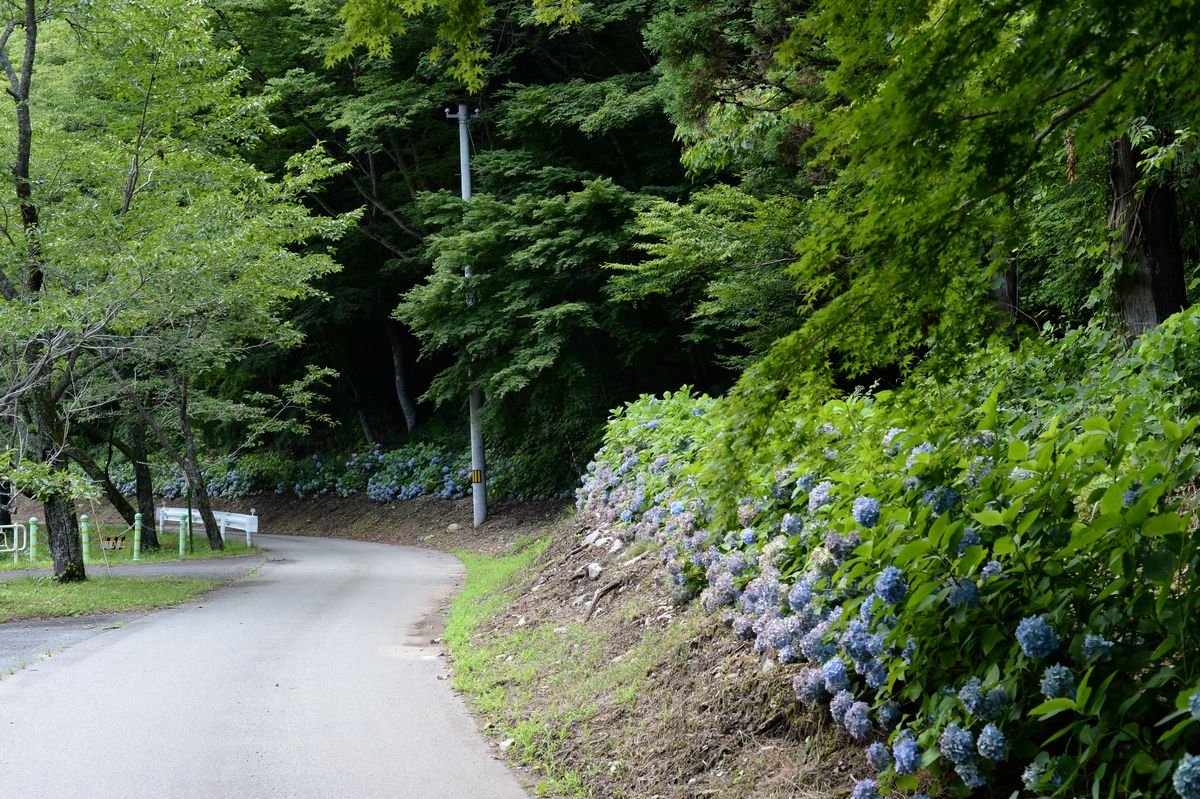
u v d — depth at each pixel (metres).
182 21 16.45
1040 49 2.69
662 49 12.03
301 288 19.27
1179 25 2.55
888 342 3.55
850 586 4.63
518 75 27.52
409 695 7.81
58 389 16.84
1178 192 9.02
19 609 13.00
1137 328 8.27
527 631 9.38
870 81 3.65
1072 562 3.46
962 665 3.87
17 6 16.48
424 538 26.12
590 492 13.91
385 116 25.03
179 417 25.11
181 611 13.12
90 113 21.28
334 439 38.44
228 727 6.80
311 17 26.33
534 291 20.95
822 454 4.48
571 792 5.34
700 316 19.61
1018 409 6.27
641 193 20.56
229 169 17.91
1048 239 9.85
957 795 3.58
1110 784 3.15
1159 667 3.19
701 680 5.75
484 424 23.77
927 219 3.10
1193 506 3.59
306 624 11.79
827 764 4.39
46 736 6.57
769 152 13.10
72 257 15.53
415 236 29.48
